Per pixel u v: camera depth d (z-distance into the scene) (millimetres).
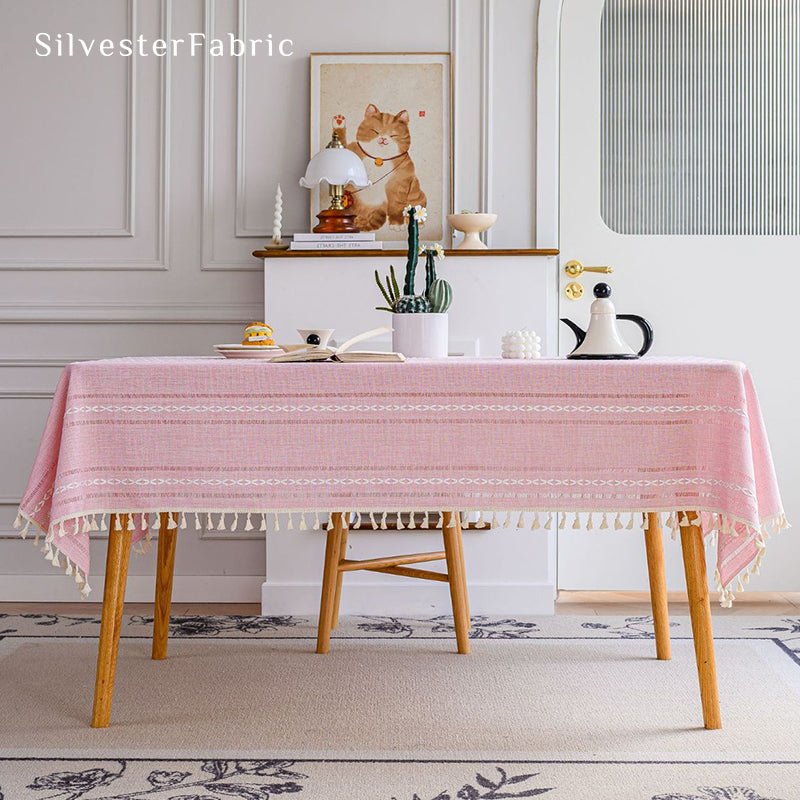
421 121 3434
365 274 3258
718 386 2025
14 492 3514
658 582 2699
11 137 3500
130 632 3037
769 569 3494
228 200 3486
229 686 2475
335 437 2066
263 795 1823
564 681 2512
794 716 2240
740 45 3494
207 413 2078
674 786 1859
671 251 3488
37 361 3498
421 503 2061
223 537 3484
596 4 3471
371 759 1995
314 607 3291
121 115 3492
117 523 2160
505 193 3453
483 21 3436
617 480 2051
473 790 1845
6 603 3475
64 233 3492
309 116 3451
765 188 3502
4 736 2123
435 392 2057
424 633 3023
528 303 3260
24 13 3492
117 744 2078
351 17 3455
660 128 3496
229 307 3486
